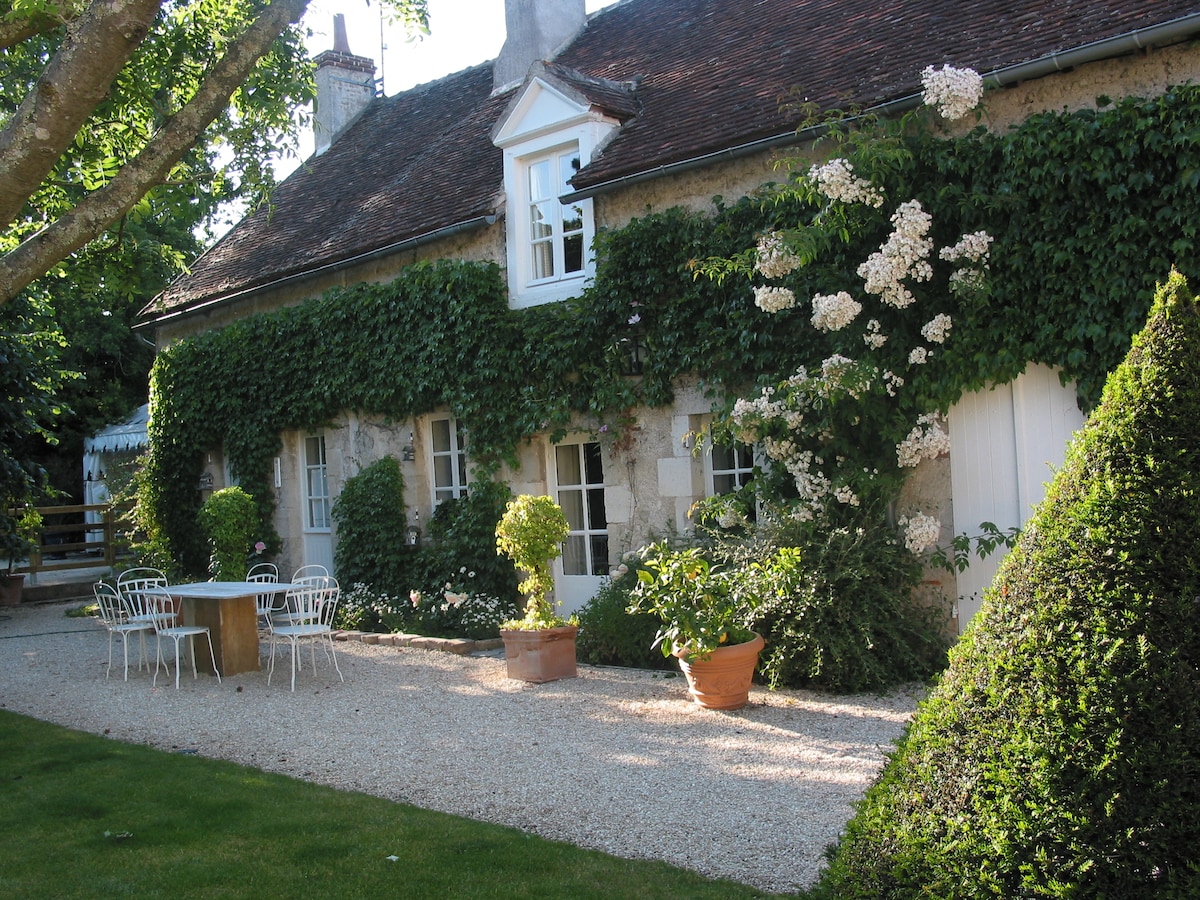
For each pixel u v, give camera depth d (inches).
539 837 183.0
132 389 979.3
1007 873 116.1
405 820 191.5
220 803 203.8
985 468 295.0
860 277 303.0
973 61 296.0
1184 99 248.7
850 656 278.4
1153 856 109.3
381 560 464.8
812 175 294.2
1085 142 263.0
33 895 158.7
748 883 160.1
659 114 395.2
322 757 246.4
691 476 360.5
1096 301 263.0
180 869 167.8
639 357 368.5
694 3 485.1
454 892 155.4
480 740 255.0
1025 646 119.5
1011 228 276.1
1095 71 271.0
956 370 286.8
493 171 456.8
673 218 355.3
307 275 504.4
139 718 297.6
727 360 339.0
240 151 430.3
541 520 323.6
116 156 429.1
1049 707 115.9
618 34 505.0
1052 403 282.2
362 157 617.0
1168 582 113.8
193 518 598.2
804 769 216.2
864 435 302.0
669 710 274.2
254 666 364.2
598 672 330.0
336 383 492.4
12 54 409.4
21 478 541.0
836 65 347.9
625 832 185.3
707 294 344.8
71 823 193.0
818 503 301.0
